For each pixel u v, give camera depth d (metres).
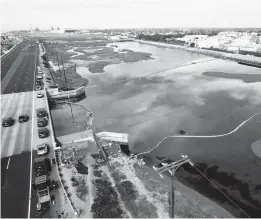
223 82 85.69
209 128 50.47
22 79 84.12
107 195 28.52
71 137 42.09
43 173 30.44
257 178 34.84
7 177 30.80
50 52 170.88
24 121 48.03
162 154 41.47
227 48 162.50
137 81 91.50
